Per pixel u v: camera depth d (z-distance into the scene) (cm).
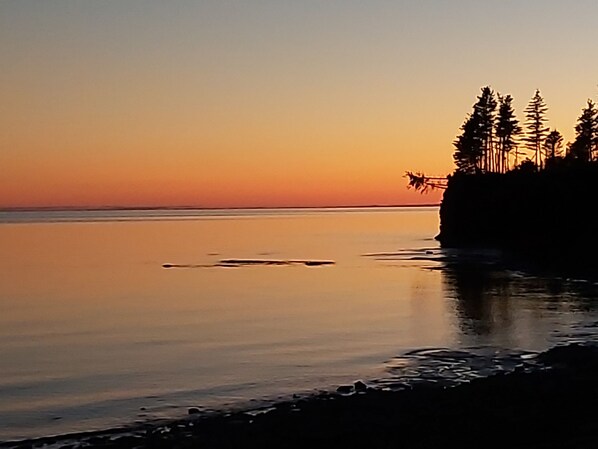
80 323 4378
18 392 2648
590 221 8181
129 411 2369
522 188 9656
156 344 3631
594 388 2306
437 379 2714
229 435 1984
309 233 19100
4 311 4947
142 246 13050
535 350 3256
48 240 15388
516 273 7162
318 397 2467
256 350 3419
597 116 10981
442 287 6097
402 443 1816
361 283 6669
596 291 5528
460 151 11400
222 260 9631
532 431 1852
